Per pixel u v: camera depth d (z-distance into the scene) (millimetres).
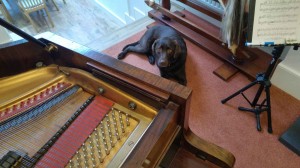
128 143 762
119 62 836
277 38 1231
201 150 987
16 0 3619
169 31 2014
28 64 1014
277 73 1808
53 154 744
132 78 784
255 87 1898
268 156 1511
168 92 731
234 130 1650
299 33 1212
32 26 3924
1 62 944
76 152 751
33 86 943
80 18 4145
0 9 3859
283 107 1758
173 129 849
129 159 630
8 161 702
